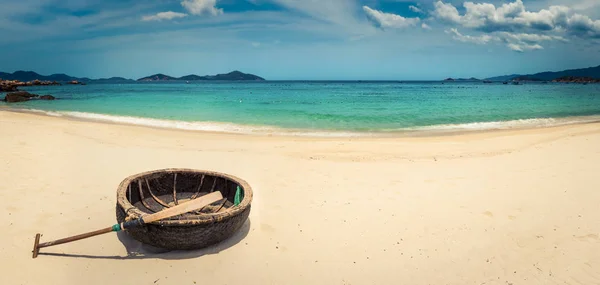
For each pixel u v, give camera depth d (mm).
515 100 42750
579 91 74125
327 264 5336
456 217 6953
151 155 10984
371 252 5684
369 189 8461
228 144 13305
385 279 5039
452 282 5027
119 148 11695
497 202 7723
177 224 4996
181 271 5000
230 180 6777
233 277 4949
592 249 5844
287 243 5863
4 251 5145
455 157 11914
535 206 7516
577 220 6852
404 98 46875
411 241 6035
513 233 6355
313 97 48406
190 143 13281
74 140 12469
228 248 5629
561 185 8844
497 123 21812
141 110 26859
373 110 28422
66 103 33812
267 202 7512
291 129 18250
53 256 5141
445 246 5906
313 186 8594
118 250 5398
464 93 64375
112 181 8328
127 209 5148
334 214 7000
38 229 5844
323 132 17453
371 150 12797
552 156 12039
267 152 12039
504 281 5078
